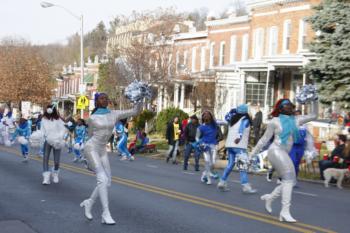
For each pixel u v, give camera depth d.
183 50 48.78
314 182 16.50
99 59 76.38
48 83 70.12
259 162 18.75
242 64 35.97
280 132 9.09
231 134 12.77
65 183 13.65
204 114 14.38
